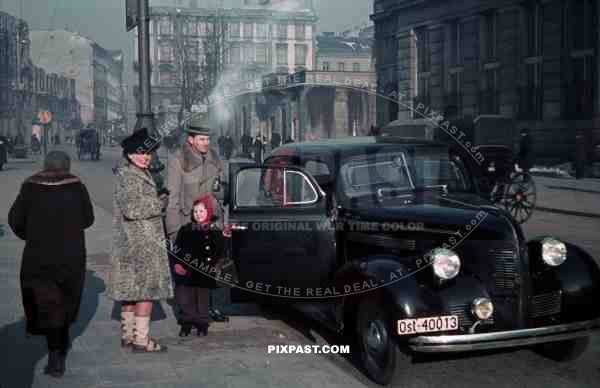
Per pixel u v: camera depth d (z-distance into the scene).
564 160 29.83
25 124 83.19
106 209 17.30
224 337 6.61
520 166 18.11
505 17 32.78
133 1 10.87
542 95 31.17
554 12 30.33
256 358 5.89
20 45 73.38
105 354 5.98
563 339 5.46
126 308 6.17
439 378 5.64
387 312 5.23
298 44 89.69
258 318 7.46
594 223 14.69
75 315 5.54
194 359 5.85
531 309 5.70
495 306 5.55
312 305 6.60
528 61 31.94
